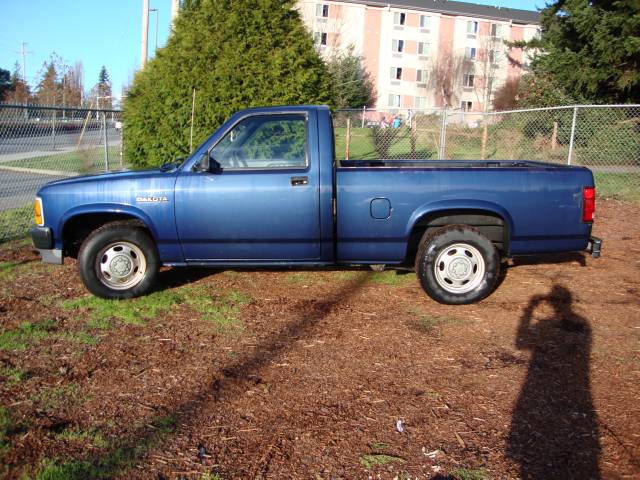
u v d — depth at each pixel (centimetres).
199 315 517
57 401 358
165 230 533
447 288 540
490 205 523
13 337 458
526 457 302
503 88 4394
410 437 322
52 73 4691
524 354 435
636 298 572
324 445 313
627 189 1303
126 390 374
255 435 323
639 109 1739
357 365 415
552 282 631
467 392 374
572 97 1978
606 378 393
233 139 538
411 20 5312
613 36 1725
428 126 2022
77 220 558
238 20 929
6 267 676
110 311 523
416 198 524
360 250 538
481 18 5391
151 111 978
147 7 1822
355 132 1842
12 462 294
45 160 1798
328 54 3888
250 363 418
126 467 292
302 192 522
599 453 305
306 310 533
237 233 530
